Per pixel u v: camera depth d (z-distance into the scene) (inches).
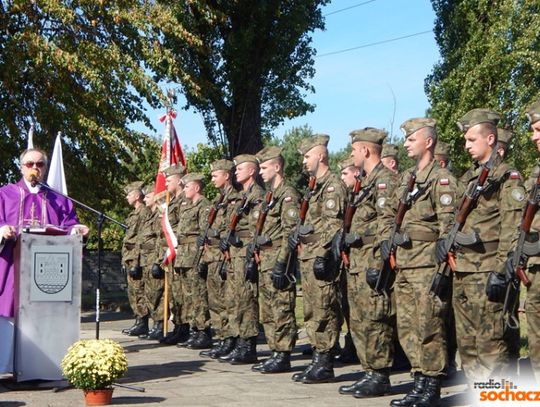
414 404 276.8
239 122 956.0
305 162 339.0
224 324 427.8
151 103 735.1
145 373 370.3
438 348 275.1
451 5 753.6
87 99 711.7
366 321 302.8
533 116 239.5
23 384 319.0
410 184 281.7
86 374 284.7
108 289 994.7
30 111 730.8
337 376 353.1
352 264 308.8
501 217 249.9
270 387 327.6
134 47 738.2
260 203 396.2
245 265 390.0
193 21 839.1
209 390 321.4
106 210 800.3
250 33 909.2
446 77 725.3
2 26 712.4
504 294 245.4
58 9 679.1
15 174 727.7
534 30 657.0
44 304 318.3
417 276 278.1
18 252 318.7
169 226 467.5
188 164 1023.0
